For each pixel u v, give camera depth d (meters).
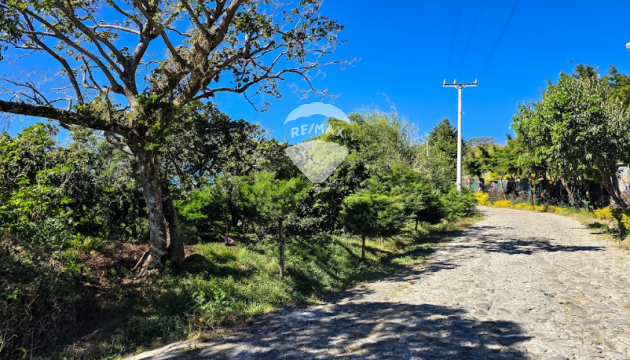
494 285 7.89
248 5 9.51
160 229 8.77
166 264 8.66
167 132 8.37
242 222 12.28
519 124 16.83
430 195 16.84
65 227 8.01
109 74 8.68
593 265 9.60
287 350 5.02
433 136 47.34
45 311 5.82
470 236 16.62
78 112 7.76
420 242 15.51
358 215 11.12
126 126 8.32
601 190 25.95
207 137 13.21
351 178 14.55
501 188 44.81
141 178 8.76
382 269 10.47
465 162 44.00
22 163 8.66
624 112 15.13
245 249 10.63
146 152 8.57
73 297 6.30
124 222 11.13
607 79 23.36
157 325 6.27
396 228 11.34
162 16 9.14
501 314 5.95
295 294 7.98
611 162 14.59
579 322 5.47
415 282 8.64
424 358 4.44
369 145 19.48
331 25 9.80
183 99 8.73
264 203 8.65
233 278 8.54
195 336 5.93
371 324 5.87
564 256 11.07
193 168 13.27
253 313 6.89
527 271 9.17
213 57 9.65
